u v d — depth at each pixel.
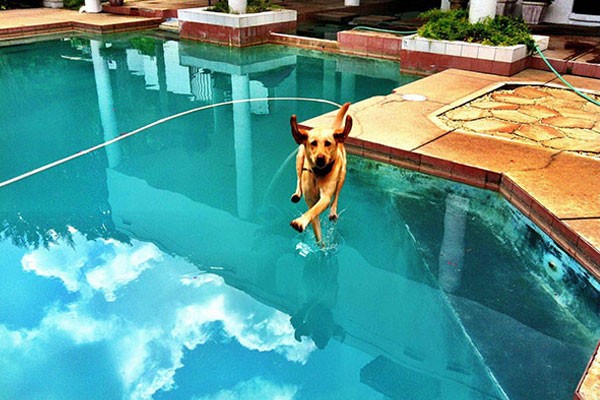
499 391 2.67
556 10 11.04
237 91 8.02
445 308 3.32
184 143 6.12
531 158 4.69
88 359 3.01
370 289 3.55
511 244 3.97
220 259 3.96
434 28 8.44
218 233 4.29
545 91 6.95
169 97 7.78
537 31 10.28
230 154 5.78
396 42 9.47
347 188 4.81
